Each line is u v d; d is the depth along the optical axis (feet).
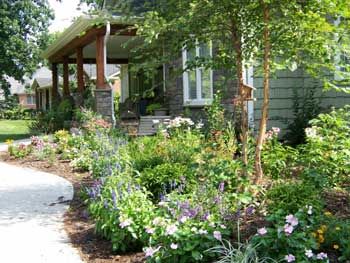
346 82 20.39
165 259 11.73
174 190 16.44
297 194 14.30
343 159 19.27
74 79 102.06
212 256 11.59
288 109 34.68
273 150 21.54
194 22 17.58
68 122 48.42
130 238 13.78
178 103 42.39
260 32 18.61
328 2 16.05
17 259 13.48
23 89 168.86
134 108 51.93
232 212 13.78
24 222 17.79
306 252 10.52
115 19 20.25
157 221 12.65
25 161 35.35
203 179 17.85
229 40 19.29
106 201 15.07
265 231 11.03
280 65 18.08
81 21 39.19
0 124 100.58
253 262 10.85
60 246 14.64
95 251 14.03
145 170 19.45
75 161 30.83
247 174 17.53
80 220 17.87
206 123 35.70
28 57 85.10
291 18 16.47
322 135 21.11
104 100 41.78
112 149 26.30
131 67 21.65
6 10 82.84
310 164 19.67
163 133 29.63
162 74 46.09
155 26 17.06
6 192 23.79
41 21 87.61
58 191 23.70
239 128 31.12
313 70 19.34
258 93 33.17
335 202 16.61
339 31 16.81
